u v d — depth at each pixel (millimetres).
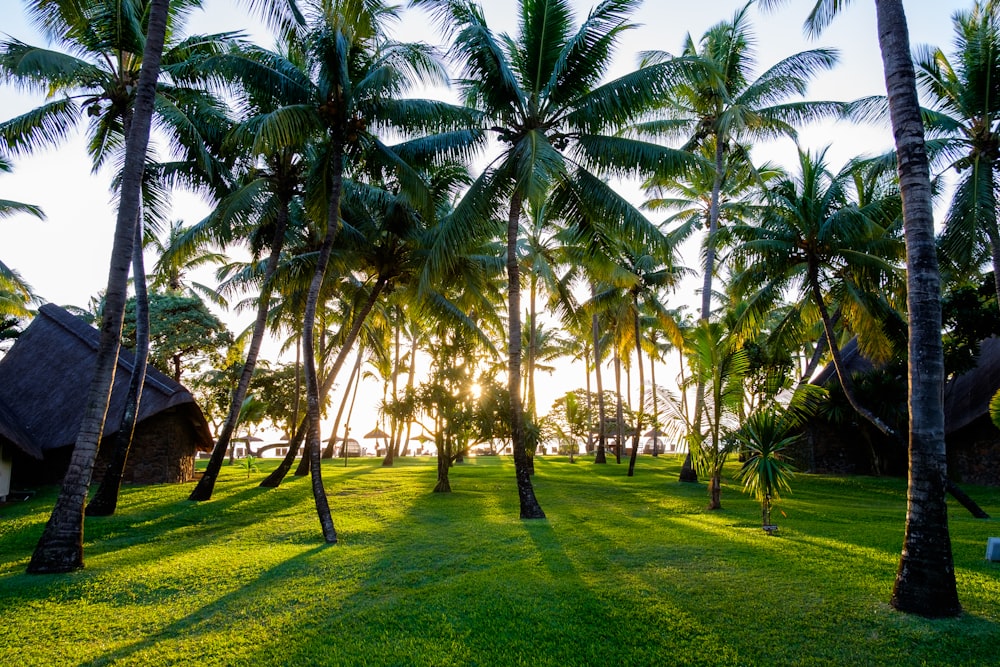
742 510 13836
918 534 6102
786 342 20359
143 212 14250
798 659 5070
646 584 7031
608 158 12711
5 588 7145
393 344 34312
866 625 5711
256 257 18141
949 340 18297
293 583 7242
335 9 9812
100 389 8625
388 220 16531
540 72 12500
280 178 15688
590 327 29344
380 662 5082
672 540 9648
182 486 18359
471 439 17094
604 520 11977
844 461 24250
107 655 5207
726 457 14180
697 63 11719
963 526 11547
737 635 5539
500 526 11078
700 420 14555
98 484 18328
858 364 25000
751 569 7695
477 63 12031
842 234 15430
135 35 12172
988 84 14461
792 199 16578
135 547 9555
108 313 8766
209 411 33875
